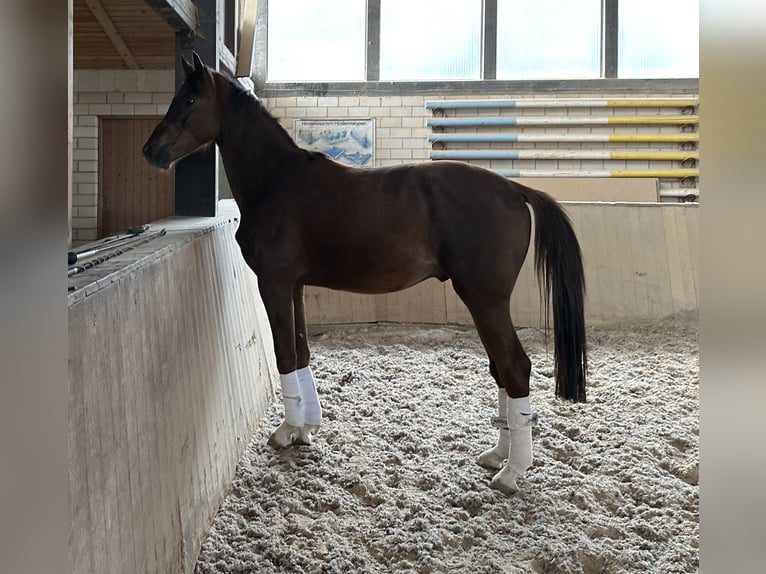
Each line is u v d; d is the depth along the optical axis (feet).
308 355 10.27
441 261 8.46
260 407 11.24
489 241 8.15
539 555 6.89
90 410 4.38
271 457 9.39
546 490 8.39
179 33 13.39
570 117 25.59
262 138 9.64
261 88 26.14
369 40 26.25
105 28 18.84
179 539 6.15
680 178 25.30
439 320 18.76
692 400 12.19
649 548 7.10
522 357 8.36
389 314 18.92
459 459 9.32
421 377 13.74
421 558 6.77
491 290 8.23
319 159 9.39
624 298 18.57
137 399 5.44
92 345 4.53
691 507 8.02
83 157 21.80
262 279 9.42
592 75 26.11
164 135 9.65
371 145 26.05
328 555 6.85
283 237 9.14
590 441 10.15
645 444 9.87
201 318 8.28
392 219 8.58
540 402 12.10
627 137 25.17
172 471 6.19
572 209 19.19
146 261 6.22
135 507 5.10
